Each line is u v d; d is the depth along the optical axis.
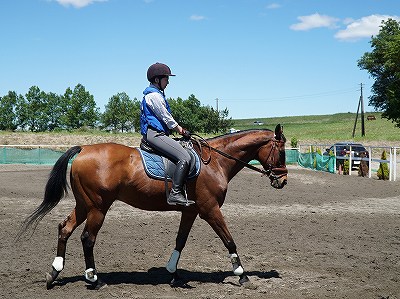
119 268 6.82
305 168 27.20
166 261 7.24
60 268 5.79
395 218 11.44
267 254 7.72
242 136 6.41
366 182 19.50
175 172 5.71
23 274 6.34
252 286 5.93
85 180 5.70
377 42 51.16
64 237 5.88
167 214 11.27
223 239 6.00
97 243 8.31
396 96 47.28
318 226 10.20
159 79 5.97
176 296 5.56
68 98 64.31
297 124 102.31
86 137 38.62
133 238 8.73
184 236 6.23
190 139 6.13
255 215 11.43
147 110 5.87
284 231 9.59
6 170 21.36
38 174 19.45
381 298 5.57
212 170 6.04
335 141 50.69
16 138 36.78
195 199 5.95
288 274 6.60
